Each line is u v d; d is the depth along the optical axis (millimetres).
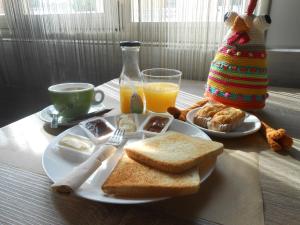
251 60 623
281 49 974
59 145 473
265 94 666
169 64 1123
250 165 450
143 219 328
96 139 506
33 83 1553
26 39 1430
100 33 1227
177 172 376
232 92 642
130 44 626
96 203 354
